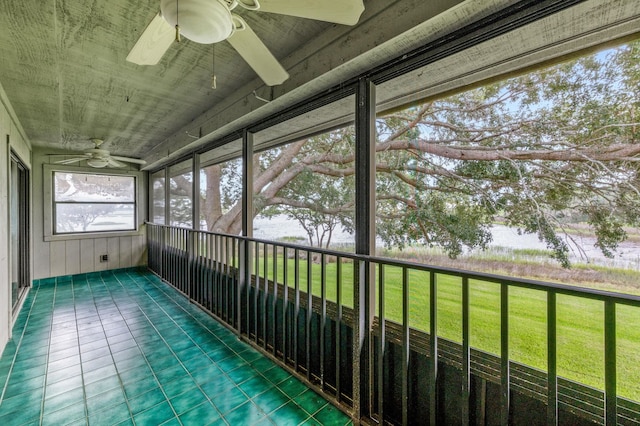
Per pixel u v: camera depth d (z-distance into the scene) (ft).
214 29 3.74
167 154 14.62
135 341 9.03
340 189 13.41
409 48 5.19
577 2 3.76
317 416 5.92
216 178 20.93
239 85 8.71
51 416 5.81
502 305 4.06
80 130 13.06
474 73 5.76
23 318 10.83
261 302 8.97
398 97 7.14
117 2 5.12
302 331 7.67
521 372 4.41
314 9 3.87
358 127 6.15
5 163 9.16
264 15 5.70
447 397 5.00
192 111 10.84
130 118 11.50
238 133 10.18
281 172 16.63
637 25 4.17
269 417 5.86
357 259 5.81
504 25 4.28
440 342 5.21
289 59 7.06
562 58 5.00
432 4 4.40
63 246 16.81
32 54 6.76
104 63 7.24
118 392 6.57
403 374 5.19
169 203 16.84
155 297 13.41
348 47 5.65
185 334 9.55
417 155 8.04
